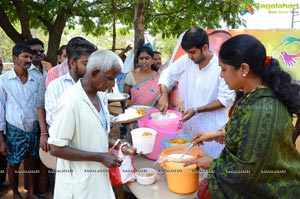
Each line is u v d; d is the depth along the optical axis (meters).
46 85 2.29
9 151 2.70
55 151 1.36
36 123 2.75
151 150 1.84
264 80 1.17
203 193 1.48
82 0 5.32
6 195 3.03
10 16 5.60
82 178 1.43
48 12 5.26
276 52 3.07
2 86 2.59
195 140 1.70
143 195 1.59
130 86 3.26
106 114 1.58
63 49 2.84
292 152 1.20
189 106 2.30
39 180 2.98
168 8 4.95
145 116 2.25
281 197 1.18
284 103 1.15
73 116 1.34
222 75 1.25
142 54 3.14
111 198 1.54
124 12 5.73
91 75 1.37
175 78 2.43
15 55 2.57
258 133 1.11
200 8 4.19
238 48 1.15
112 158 1.38
